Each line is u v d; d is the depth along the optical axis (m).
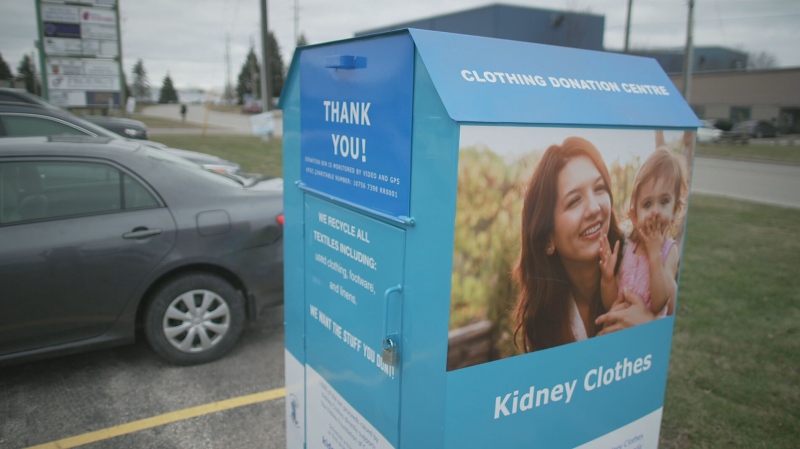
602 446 2.02
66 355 4.07
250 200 4.29
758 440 3.07
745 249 7.24
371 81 1.81
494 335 1.64
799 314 4.92
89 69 16.12
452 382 1.60
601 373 1.93
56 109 9.33
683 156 2.02
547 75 1.77
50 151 3.80
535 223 1.65
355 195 1.95
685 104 2.06
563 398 1.85
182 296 4.04
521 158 1.59
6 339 3.58
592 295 1.83
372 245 1.88
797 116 45.53
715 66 54.75
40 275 3.60
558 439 1.88
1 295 3.52
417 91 1.60
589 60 1.94
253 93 78.56
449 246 1.52
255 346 4.50
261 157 16.38
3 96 9.02
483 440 1.69
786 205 11.08
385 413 1.89
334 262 2.14
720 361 3.99
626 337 1.96
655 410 2.16
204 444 3.23
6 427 3.35
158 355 4.26
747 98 47.88
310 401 2.46
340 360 2.16
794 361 4.00
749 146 31.59
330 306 2.20
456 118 1.46
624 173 1.84
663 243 2.01
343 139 2.00
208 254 4.05
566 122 1.66
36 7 15.24
